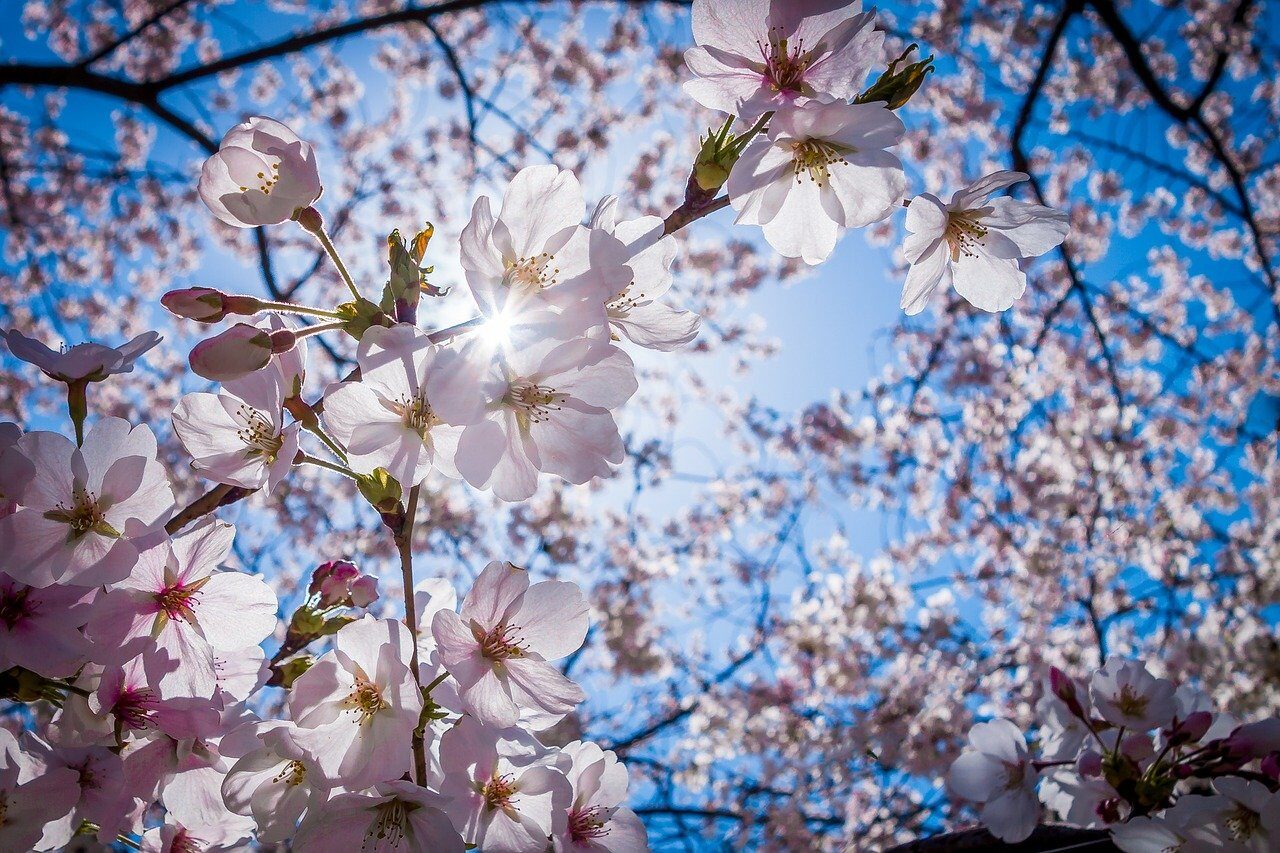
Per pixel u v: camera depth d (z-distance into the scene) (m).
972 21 1.24
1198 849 0.27
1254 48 1.25
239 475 0.21
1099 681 0.32
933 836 0.36
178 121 0.82
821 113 0.18
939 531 1.22
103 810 0.21
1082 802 0.33
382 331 0.18
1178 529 1.16
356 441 0.19
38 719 0.31
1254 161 1.36
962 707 0.98
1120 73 1.28
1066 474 1.15
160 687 0.20
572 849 0.21
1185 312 1.32
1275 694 0.94
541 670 0.20
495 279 0.18
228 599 0.21
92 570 0.19
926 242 0.22
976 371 1.23
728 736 1.07
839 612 1.09
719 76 0.20
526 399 0.19
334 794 0.19
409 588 0.19
